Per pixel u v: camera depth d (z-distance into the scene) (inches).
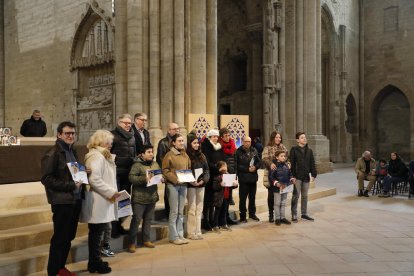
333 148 983.0
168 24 461.7
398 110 1035.3
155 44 464.8
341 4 983.0
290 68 711.7
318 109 738.2
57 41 690.8
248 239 282.8
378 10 1040.2
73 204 194.1
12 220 241.9
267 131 697.0
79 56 648.4
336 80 979.3
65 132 194.9
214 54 504.4
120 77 477.1
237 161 335.6
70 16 662.5
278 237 288.7
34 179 343.6
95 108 613.6
